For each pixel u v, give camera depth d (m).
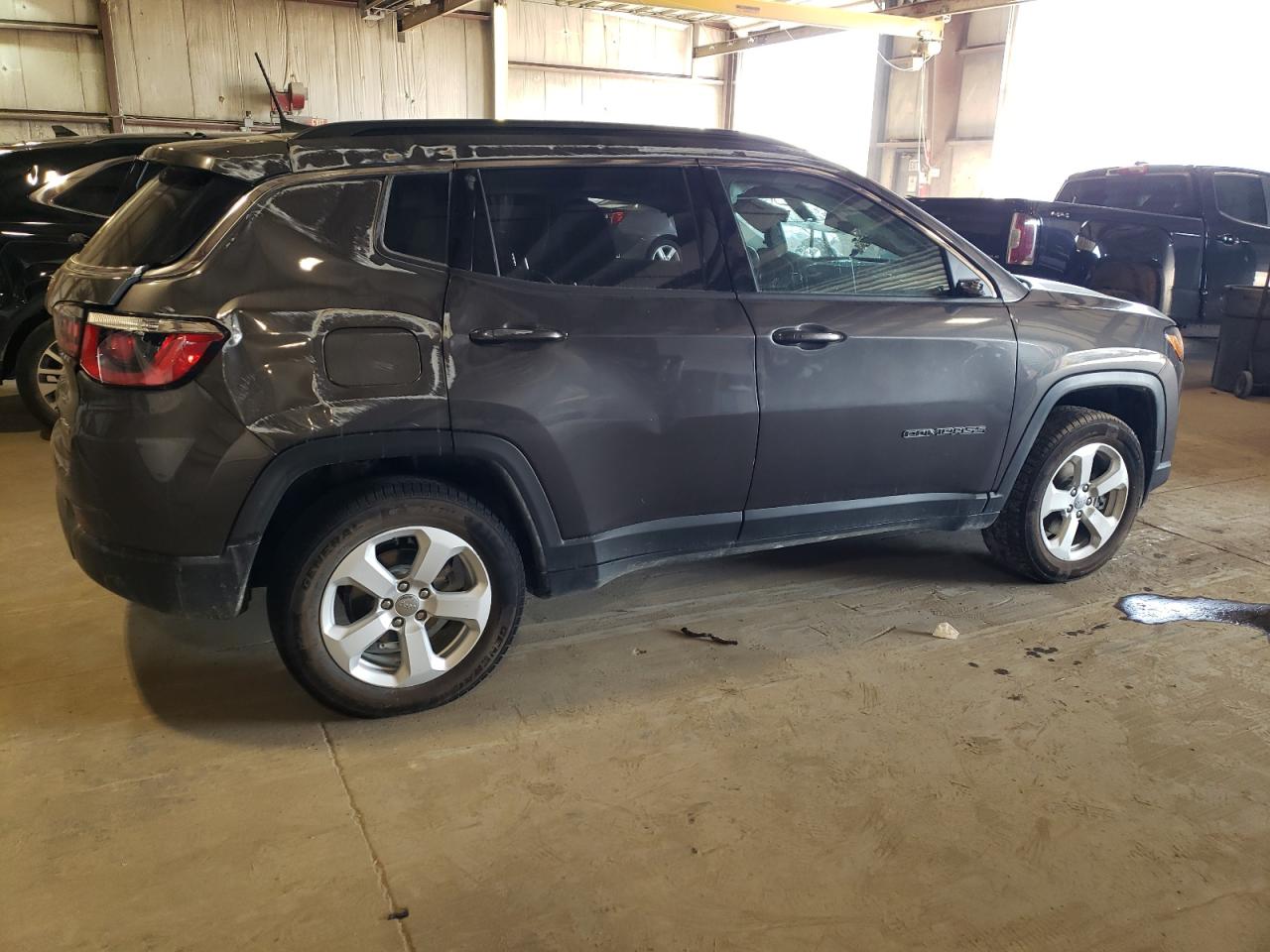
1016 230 7.03
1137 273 8.03
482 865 2.18
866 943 1.98
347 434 2.48
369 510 2.55
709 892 2.11
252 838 2.25
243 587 2.49
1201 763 2.62
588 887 2.12
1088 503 3.76
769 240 3.11
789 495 3.17
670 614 3.49
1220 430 6.56
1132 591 3.77
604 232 2.84
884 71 15.25
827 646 3.26
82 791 2.40
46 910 2.01
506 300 2.65
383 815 2.34
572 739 2.68
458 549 2.70
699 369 2.89
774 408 3.02
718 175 3.03
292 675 2.81
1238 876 2.19
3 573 3.72
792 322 3.03
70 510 2.60
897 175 15.53
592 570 2.94
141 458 2.36
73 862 2.15
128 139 5.76
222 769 2.51
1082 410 3.68
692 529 3.07
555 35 15.34
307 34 13.53
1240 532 4.50
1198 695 2.97
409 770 2.53
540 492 2.77
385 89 14.27
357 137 2.62
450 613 2.73
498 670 3.05
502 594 2.80
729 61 16.98
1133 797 2.46
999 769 2.58
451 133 2.73
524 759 2.59
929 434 3.31
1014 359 3.39
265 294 2.39
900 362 3.20
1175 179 8.68
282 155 2.51
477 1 14.47
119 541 2.47
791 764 2.58
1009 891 2.13
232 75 13.20
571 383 2.72
